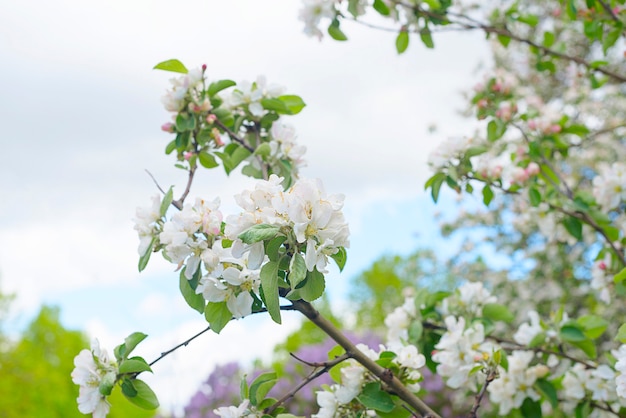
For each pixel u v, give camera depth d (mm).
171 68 2764
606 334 5977
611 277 3422
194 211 1990
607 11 3539
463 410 6668
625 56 3893
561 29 5332
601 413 3066
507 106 3777
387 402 2203
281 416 2094
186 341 2020
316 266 1705
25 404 18125
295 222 1673
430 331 3129
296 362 7703
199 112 2756
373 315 22391
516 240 7016
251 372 8289
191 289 1955
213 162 2857
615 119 6648
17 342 19500
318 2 3443
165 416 7863
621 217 3865
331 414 2316
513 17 4039
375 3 3539
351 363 2350
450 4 3773
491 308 3162
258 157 2889
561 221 3793
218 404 7777
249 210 1767
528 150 3816
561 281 6633
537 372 3010
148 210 2188
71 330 24859
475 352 2717
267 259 1768
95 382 2117
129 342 2129
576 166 6863
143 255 2168
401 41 3717
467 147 3338
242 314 1880
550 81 7594
